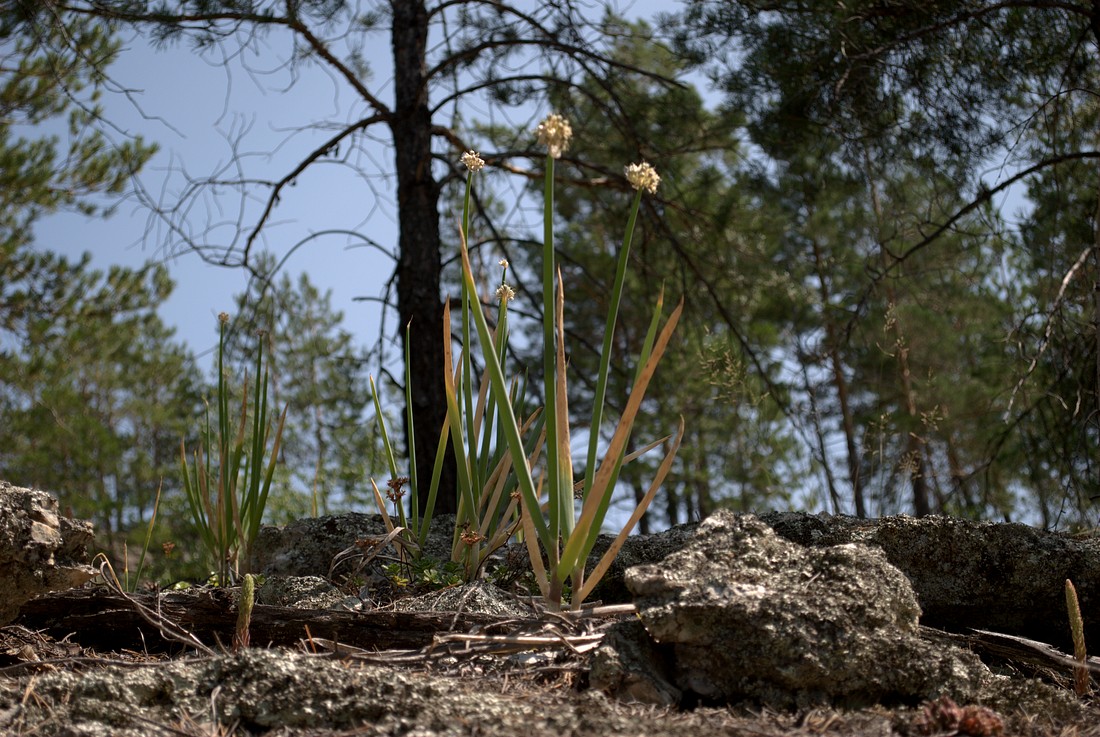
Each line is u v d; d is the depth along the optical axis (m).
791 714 2.35
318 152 8.10
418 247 7.98
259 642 2.88
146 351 19.44
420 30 8.41
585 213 14.53
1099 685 2.77
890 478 6.61
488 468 3.87
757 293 9.75
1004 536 3.34
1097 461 7.31
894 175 7.95
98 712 2.09
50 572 2.66
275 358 16.62
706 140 8.71
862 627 2.47
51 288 12.08
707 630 2.44
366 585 3.71
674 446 2.90
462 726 2.01
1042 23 6.89
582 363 15.80
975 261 13.02
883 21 7.07
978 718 2.16
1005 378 10.03
